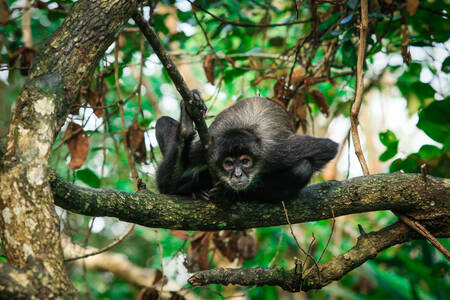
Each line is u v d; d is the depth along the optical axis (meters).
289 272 8.22
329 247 17.31
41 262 5.59
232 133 10.80
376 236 9.02
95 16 7.10
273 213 8.98
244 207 8.91
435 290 14.46
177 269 12.79
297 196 9.04
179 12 14.73
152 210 8.27
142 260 21.20
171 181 9.34
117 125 13.22
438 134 11.23
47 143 6.32
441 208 8.98
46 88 6.62
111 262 18.52
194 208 8.59
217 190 8.46
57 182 7.15
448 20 12.60
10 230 5.72
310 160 10.42
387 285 15.69
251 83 14.97
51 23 14.20
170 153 9.37
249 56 13.89
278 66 13.65
